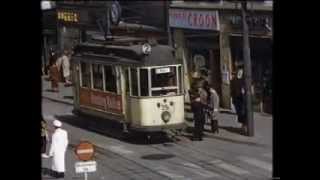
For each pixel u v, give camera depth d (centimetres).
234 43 2506
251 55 2381
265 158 1653
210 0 2706
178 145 1902
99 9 3045
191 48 2780
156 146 1905
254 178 1452
